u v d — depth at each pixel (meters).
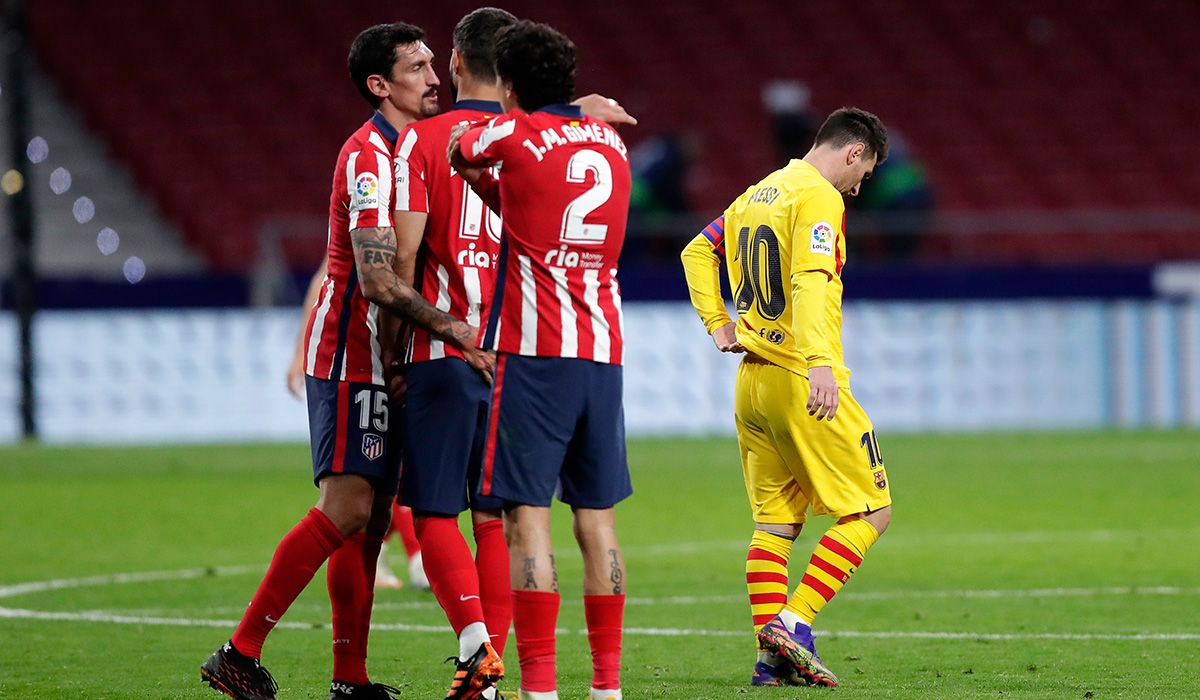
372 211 19.55
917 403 73.56
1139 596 29.67
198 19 106.12
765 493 22.38
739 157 100.62
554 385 18.52
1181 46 109.31
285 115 101.19
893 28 109.31
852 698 19.98
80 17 105.25
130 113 100.25
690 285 23.03
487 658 18.75
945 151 102.19
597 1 109.88
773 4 110.50
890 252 78.81
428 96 20.75
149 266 92.50
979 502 47.12
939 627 26.42
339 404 19.98
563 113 18.70
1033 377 74.62
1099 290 76.12
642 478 54.78
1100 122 104.38
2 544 38.50
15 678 22.08
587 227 18.58
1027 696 19.94
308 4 107.38
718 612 28.55
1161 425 75.38
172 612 28.64
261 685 19.72
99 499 48.16
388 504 20.67
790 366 21.62
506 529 18.88
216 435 72.50
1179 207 99.81
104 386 72.62
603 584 19.00
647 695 20.48
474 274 20.30
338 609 20.27
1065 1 111.06
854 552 21.56
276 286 74.25
